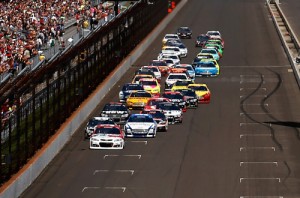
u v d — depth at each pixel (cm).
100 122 15350
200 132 15925
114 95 19462
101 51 19712
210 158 13900
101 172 13025
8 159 11875
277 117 17312
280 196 11694
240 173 12938
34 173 12644
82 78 17425
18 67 18125
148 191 11962
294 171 13038
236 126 16438
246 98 19412
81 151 14388
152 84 19725
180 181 12500
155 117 16025
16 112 12988
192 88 18962
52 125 14588
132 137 15400
